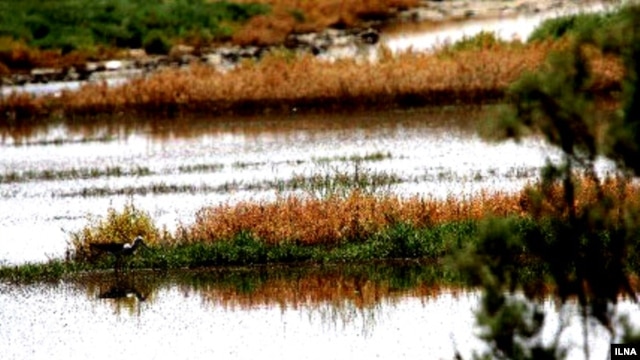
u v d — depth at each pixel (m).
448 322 90.50
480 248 63.53
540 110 63.62
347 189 130.38
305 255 108.00
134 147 167.12
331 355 84.56
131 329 93.06
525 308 61.88
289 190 133.38
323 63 198.75
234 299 99.88
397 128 168.00
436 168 140.50
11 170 156.12
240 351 86.50
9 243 120.12
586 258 62.78
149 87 192.50
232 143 165.12
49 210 133.38
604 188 85.88
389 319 92.25
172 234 116.00
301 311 95.69
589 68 63.84
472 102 182.25
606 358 74.00
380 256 106.88
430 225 110.62
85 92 195.38
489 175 135.38
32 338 91.94
